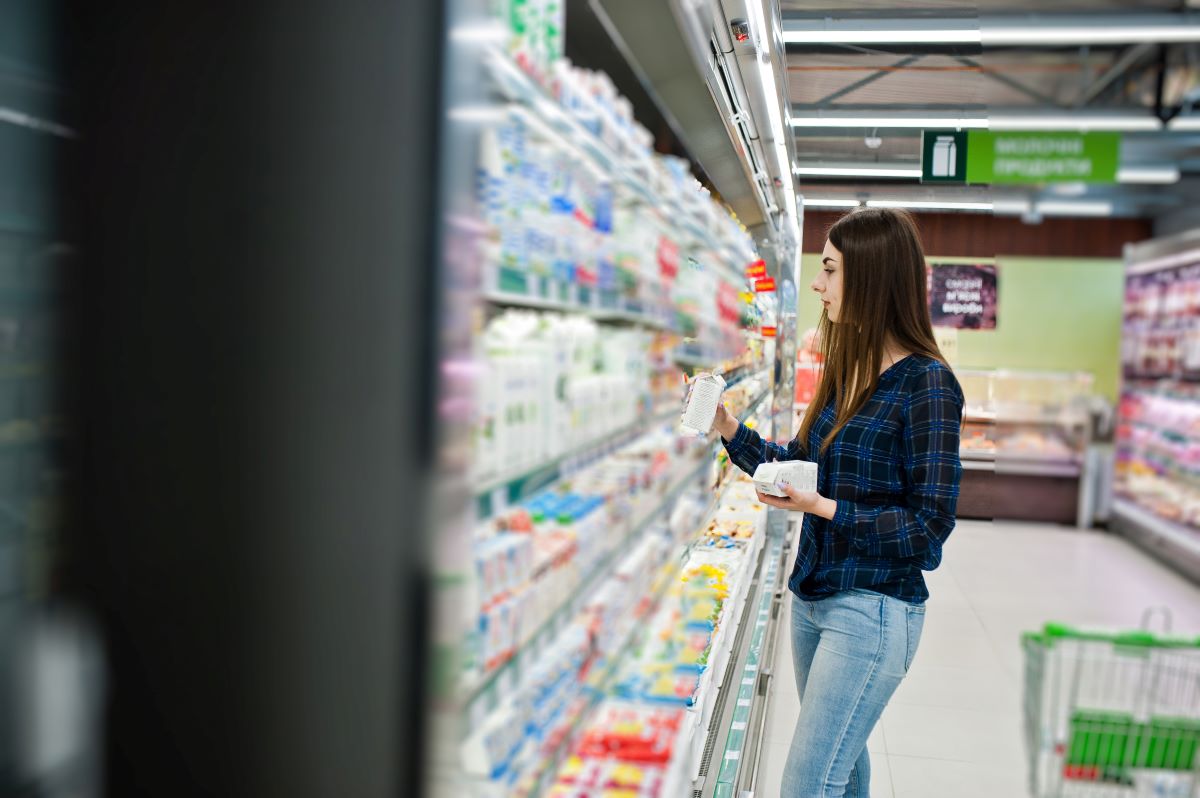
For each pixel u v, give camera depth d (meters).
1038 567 7.12
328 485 0.70
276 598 0.71
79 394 0.76
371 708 0.70
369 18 0.67
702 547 2.63
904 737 3.70
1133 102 7.82
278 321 0.70
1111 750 3.31
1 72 0.76
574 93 1.07
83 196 0.75
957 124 4.10
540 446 1.05
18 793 0.77
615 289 1.31
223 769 0.74
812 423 2.23
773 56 2.07
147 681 0.75
